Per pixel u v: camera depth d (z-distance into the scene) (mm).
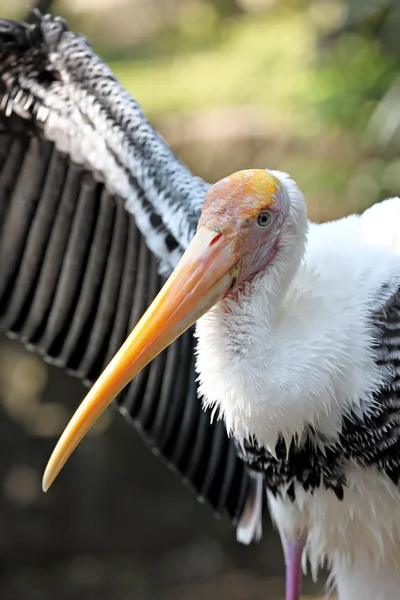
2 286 6492
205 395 5215
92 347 6477
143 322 4773
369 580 5785
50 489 13359
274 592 12102
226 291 4820
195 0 21234
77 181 6340
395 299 5137
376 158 12836
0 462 13633
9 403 14422
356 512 5484
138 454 13602
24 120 6391
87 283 6410
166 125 16203
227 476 6648
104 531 13047
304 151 14258
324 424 5168
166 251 6105
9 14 14430
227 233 4789
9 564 12734
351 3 11828
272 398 4926
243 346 4922
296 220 4926
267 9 19641
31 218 6434
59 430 14094
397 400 5137
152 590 12172
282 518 5855
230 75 17406
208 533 13047
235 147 15523
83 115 6297
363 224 5426
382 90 12328
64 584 12359
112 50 20078
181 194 6020
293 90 15023
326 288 5113
